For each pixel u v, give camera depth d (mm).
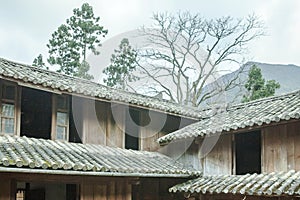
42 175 9297
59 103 11922
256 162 15789
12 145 9602
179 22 25938
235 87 26312
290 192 8922
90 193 10141
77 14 26531
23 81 10422
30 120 13859
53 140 11516
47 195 13859
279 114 10633
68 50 25891
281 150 10906
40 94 12891
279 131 11031
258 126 10984
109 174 9680
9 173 8742
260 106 13375
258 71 23828
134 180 10898
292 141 10695
